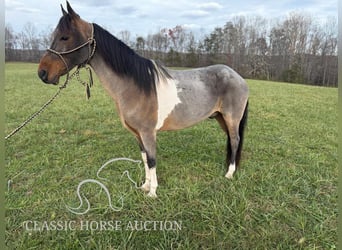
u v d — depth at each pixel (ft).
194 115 7.65
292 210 7.02
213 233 6.10
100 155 10.51
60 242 5.93
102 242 5.88
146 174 8.05
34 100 23.58
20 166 9.36
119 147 11.43
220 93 7.99
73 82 38.99
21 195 7.59
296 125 15.96
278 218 6.65
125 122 7.18
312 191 7.93
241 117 8.48
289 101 26.91
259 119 17.57
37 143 11.87
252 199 7.52
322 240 5.87
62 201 7.27
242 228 6.24
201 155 10.55
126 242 5.83
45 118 16.69
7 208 6.89
